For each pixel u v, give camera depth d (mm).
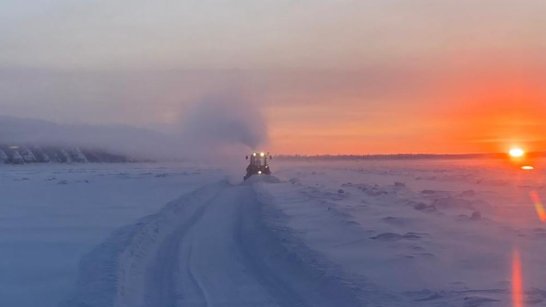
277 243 19562
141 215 30703
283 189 47844
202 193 46219
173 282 14891
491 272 14492
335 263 15727
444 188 46312
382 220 24234
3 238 22734
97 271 15930
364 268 15102
